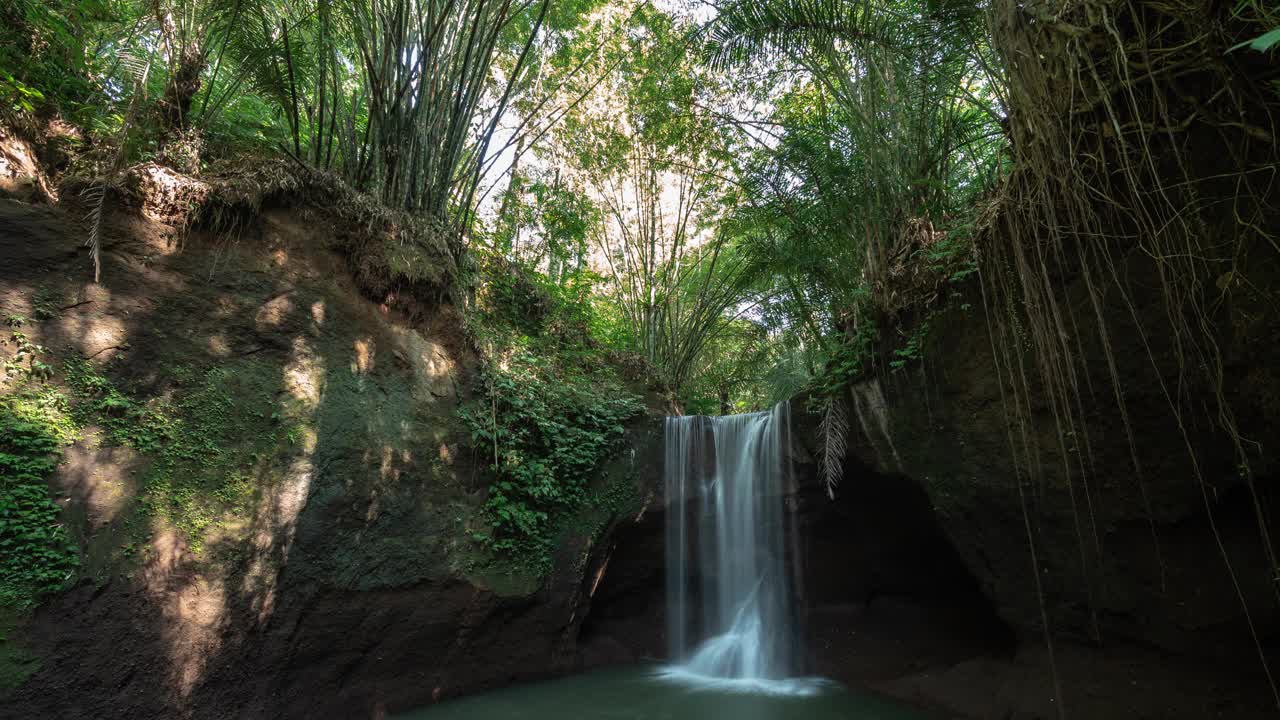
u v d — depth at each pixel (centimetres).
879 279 685
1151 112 398
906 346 660
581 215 1323
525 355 838
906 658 737
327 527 572
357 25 720
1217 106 375
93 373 480
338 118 774
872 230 697
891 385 675
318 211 659
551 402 809
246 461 536
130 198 529
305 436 575
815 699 679
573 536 775
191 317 542
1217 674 486
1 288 455
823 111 812
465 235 909
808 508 800
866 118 698
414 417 667
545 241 1145
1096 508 528
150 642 456
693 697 688
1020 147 443
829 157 724
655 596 894
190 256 555
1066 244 497
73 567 433
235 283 575
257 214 603
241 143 670
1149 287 455
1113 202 405
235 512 517
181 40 594
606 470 833
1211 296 427
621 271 1509
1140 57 375
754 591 828
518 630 717
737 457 864
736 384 1545
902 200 675
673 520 875
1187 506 484
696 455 882
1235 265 392
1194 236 405
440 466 673
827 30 650
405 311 709
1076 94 408
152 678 454
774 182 793
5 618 401
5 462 422
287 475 555
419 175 787
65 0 559
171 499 489
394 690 608
